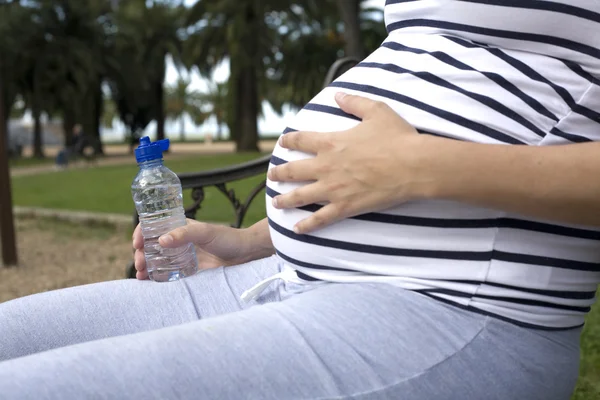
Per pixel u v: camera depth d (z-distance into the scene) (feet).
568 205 3.12
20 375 2.87
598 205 3.10
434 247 3.45
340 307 3.31
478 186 3.17
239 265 4.76
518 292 3.34
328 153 3.66
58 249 20.84
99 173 56.80
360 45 51.49
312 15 94.12
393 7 4.03
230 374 2.97
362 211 3.54
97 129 123.75
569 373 3.51
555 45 3.45
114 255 19.62
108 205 30.96
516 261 3.34
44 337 4.07
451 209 3.42
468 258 3.39
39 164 93.91
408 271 3.51
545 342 3.42
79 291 4.37
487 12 3.51
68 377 2.88
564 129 3.41
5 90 111.55
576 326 3.61
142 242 4.92
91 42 114.52
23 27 107.45
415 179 3.31
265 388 2.97
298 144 3.81
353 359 3.09
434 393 3.09
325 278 3.86
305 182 3.89
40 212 27.43
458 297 3.37
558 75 3.45
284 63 123.34
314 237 3.81
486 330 3.30
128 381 2.90
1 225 18.38
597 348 8.63
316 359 3.07
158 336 3.12
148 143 4.87
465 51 3.59
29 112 126.31
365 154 3.50
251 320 3.23
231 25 93.56
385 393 3.04
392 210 3.53
